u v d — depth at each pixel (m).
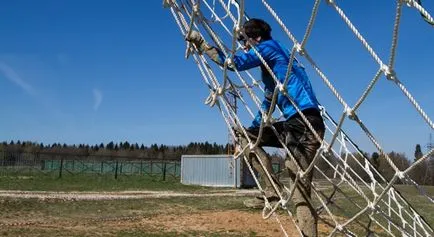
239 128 5.94
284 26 4.52
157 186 35.88
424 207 21.92
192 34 5.99
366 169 5.57
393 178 4.34
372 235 5.91
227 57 5.63
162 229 14.79
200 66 6.11
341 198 13.95
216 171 39.53
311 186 5.38
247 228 15.09
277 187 5.74
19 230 13.59
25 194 22.48
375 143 4.34
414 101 3.70
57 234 13.24
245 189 36.59
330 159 5.48
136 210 19.17
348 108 4.31
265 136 5.87
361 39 3.88
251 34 5.47
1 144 75.75
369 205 4.75
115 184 35.41
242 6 5.13
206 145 97.75
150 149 101.56
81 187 30.86
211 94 6.07
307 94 5.12
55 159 50.25
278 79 5.18
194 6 5.88
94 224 15.30
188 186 37.84
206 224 15.77
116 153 98.31
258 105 5.58
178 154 95.56
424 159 4.09
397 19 3.48
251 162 6.00
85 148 93.50
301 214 5.29
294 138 5.19
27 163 48.19
